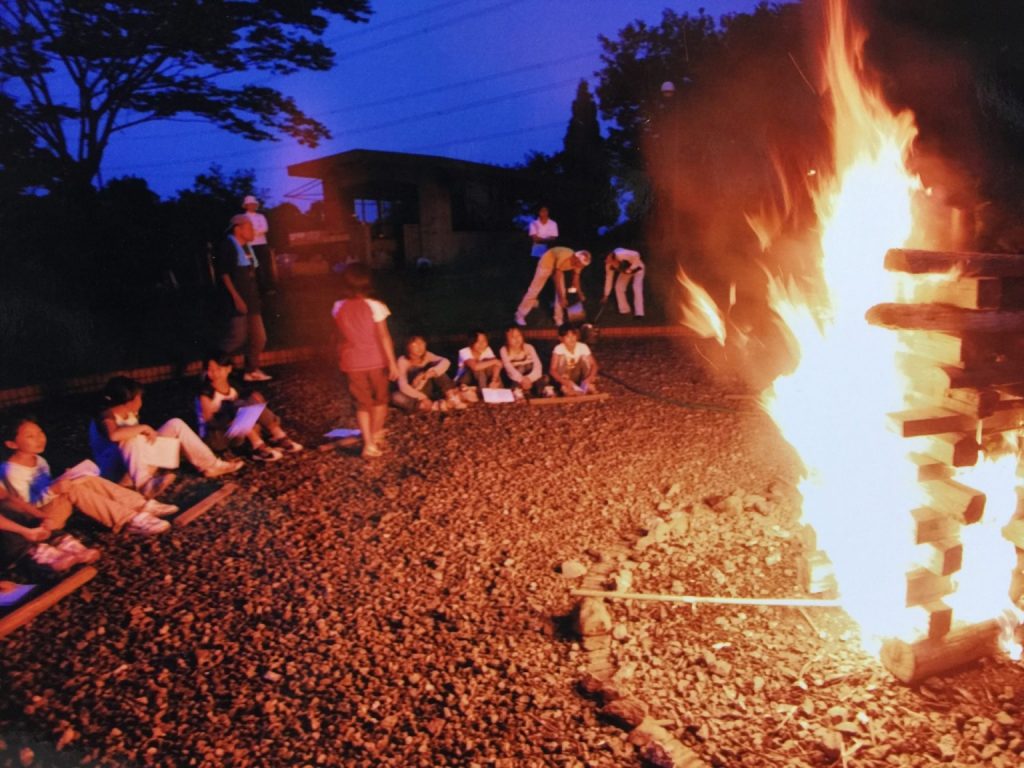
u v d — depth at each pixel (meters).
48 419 7.39
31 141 17.86
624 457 6.09
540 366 8.19
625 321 11.91
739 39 18.58
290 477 5.78
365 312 5.94
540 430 6.84
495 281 16.31
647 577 4.09
